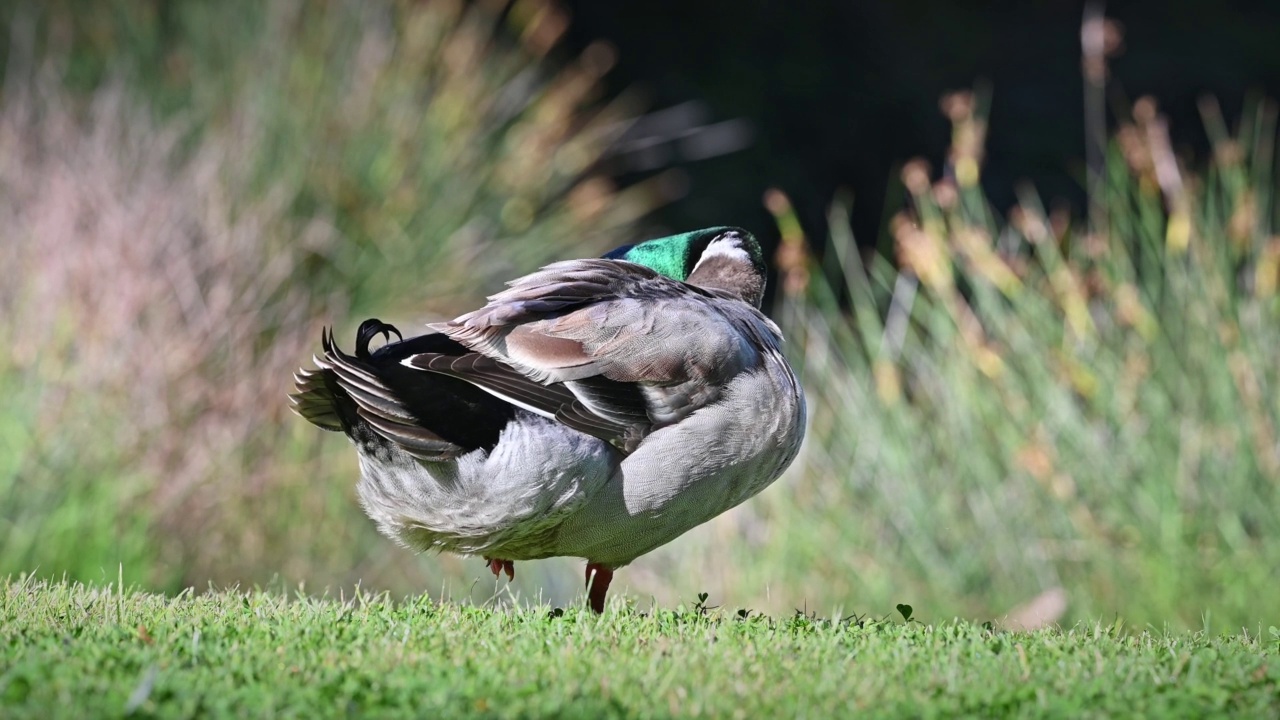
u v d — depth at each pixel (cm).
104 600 666
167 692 494
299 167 1495
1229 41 2538
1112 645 632
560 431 673
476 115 1659
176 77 1562
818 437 1266
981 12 2567
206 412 1209
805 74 2484
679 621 669
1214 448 1129
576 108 1930
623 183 2316
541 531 698
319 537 1229
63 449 1113
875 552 1190
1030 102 2497
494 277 1584
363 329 678
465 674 534
